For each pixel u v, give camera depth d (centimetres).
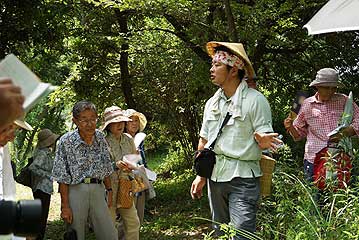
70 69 1441
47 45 982
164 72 1311
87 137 589
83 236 596
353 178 516
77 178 588
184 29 1124
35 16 876
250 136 492
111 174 649
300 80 1246
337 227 429
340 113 614
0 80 163
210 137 508
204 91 1186
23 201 165
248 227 481
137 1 973
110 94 1370
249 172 491
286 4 973
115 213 660
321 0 1007
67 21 1141
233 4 956
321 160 573
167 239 873
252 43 989
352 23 471
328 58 1199
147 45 1265
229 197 500
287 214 469
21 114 165
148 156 2089
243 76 505
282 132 1213
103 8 1115
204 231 911
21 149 1703
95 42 1226
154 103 1435
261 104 490
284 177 504
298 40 1153
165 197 1252
